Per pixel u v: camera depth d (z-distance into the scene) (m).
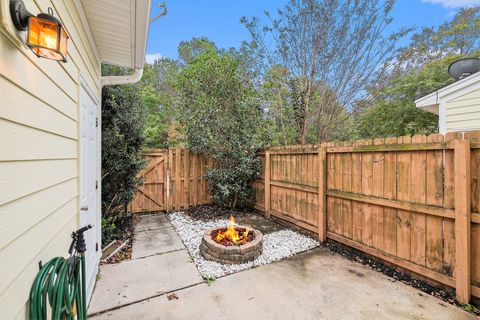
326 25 6.17
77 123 1.95
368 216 3.17
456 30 10.50
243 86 5.91
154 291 2.47
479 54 9.43
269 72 7.02
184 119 5.88
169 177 5.76
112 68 4.36
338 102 6.69
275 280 2.69
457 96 4.41
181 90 5.95
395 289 2.49
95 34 2.59
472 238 2.21
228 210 5.84
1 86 0.86
